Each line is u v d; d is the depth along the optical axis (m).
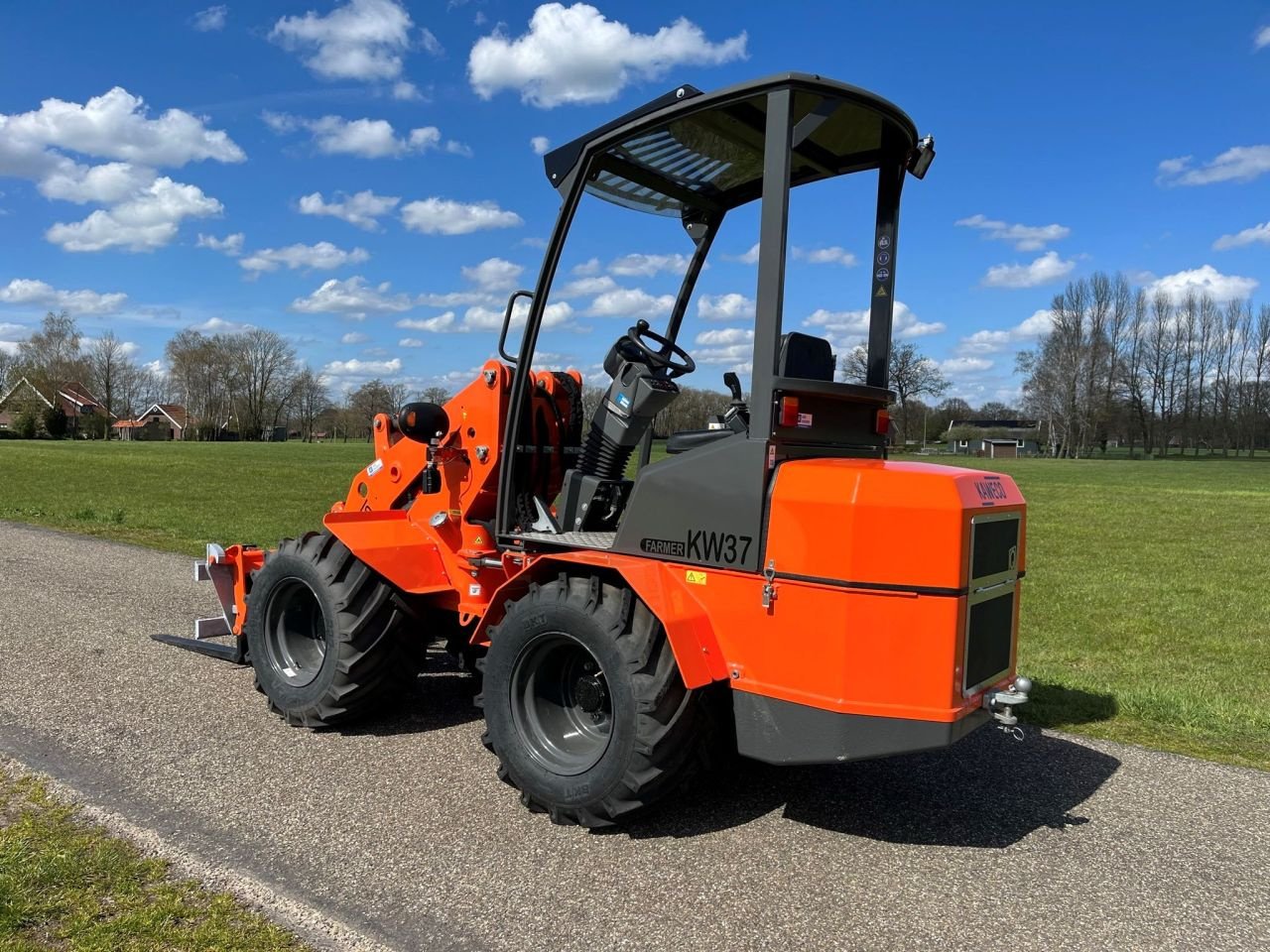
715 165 4.34
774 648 3.42
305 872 3.32
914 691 3.24
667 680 3.53
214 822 3.70
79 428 93.38
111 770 4.21
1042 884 3.39
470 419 4.75
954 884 3.38
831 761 3.31
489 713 3.97
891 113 3.69
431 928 2.97
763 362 3.46
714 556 3.57
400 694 4.94
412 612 4.79
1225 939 3.05
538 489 4.81
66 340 97.44
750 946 2.93
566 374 5.02
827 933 3.01
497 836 3.65
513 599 4.17
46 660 5.93
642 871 3.40
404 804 3.93
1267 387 85.38
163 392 108.19
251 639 5.09
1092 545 15.32
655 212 4.93
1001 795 4.23
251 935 2.89
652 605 3.46
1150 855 3.65
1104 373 87.06
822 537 3.31
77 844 3.45
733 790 4.19
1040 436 94.69
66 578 8.83
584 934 2.96
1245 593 10.57
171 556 10.32
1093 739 5.10
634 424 4.31
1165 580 11.56
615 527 4.50
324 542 4.86
